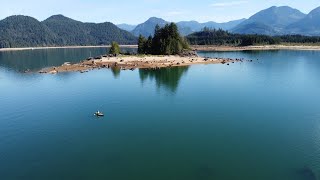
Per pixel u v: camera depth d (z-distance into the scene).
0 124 59.69
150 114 64.50
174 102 73.94
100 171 40.94
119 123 59.28
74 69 133.88
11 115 65.38
